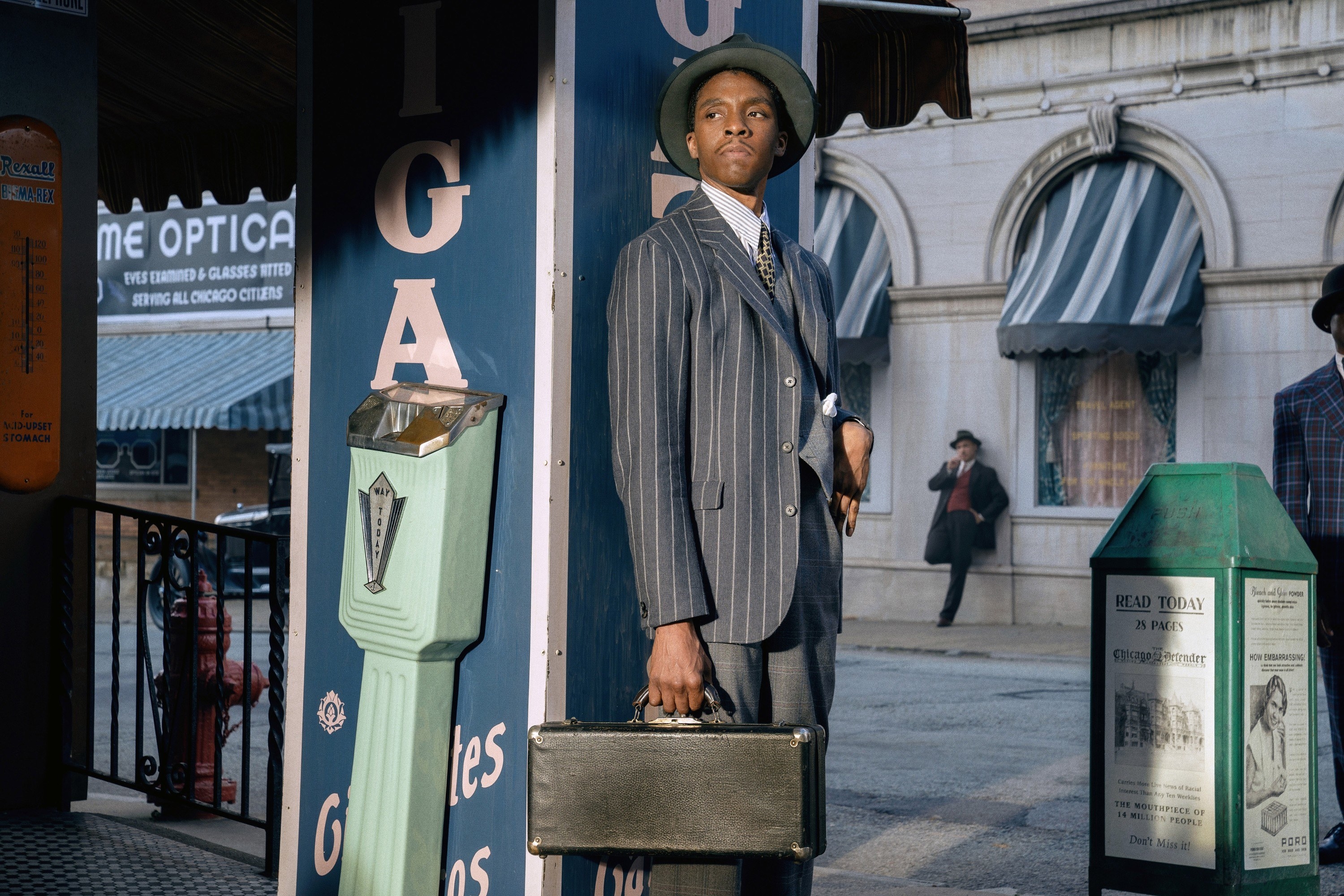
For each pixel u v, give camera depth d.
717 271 2.36
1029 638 12.27
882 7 4.14
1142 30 12.93
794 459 2.30
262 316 16.81
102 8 4.57
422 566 2.50
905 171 14.07
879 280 14.14
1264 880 3.15
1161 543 3.21
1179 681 3.16
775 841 2.10
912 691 8.95
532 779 2.19
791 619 2.36
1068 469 13.45
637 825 2.15
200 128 5.71
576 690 2.53
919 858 4.61
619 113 2.64
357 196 2.78
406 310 2.70
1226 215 12.62
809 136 2.62
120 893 3.41
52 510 4.36
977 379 13.72
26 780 4.30
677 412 2.28
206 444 17.08
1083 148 13.23
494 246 2.58
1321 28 12.14
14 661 4.25
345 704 2.75
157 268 17.47
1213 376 12.73
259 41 4.76
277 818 3.68
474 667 2.57
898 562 14.05
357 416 2.67
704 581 2.28
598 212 2.59
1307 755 3.28
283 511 14.97
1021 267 13.47
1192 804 3.14
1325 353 12.25
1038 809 5.41
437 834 2.58
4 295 4.24
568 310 2.52
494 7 2.59
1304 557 3.26
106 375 16.75
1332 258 12.20
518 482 2.53
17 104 4.29
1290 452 4.42
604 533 2.60
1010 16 13.41
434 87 2.67
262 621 13.48
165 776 4.21
